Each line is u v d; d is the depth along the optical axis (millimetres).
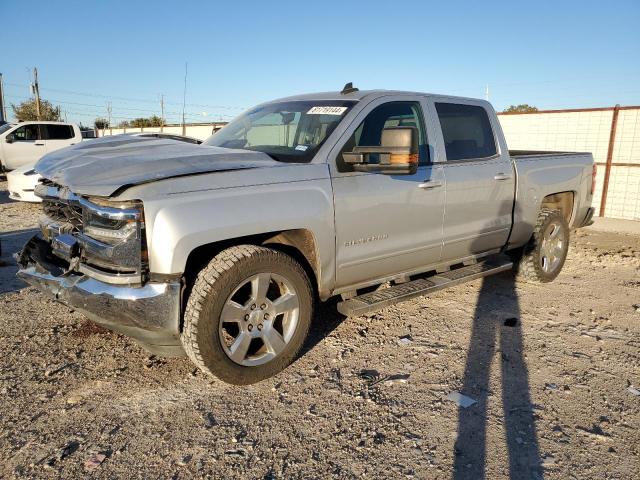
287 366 3719
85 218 3268
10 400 3260
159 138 4438
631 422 3148
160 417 3115
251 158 3609
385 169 3635
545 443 2914
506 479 2611
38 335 4234
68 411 3154
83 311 3297
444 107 4816
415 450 2830
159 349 3416
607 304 5344
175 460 2721
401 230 4262
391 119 4324
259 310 3453
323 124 4043
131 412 3160
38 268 3627
